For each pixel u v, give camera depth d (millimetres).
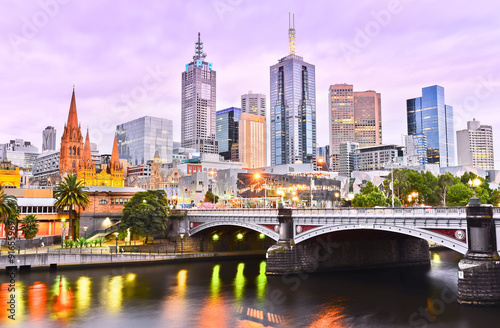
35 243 102375
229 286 75812
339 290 71375
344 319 55250
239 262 106188
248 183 169875
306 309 60312
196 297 68062
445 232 59250
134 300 66250
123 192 130750
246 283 78062
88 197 115125
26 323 54719
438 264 99625
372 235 87938
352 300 64562
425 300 63594
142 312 59750
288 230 84438
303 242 85000
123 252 100688
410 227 63281
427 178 167875
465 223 56656
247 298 67188
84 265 92250
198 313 59281
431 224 60625
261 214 89812
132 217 109750
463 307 54219
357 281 78438
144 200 113312
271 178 165500
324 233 77875
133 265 97688
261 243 124312
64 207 118938
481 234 54250
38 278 81938
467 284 54281
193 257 106312
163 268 95812
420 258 99250
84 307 62219
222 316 57750
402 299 64625
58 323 54781
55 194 112062
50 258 89125
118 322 55312
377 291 70375
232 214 98625
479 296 53656
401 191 156750
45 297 67562
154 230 109750
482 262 53625
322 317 56469
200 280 81438
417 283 76438
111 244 112312
